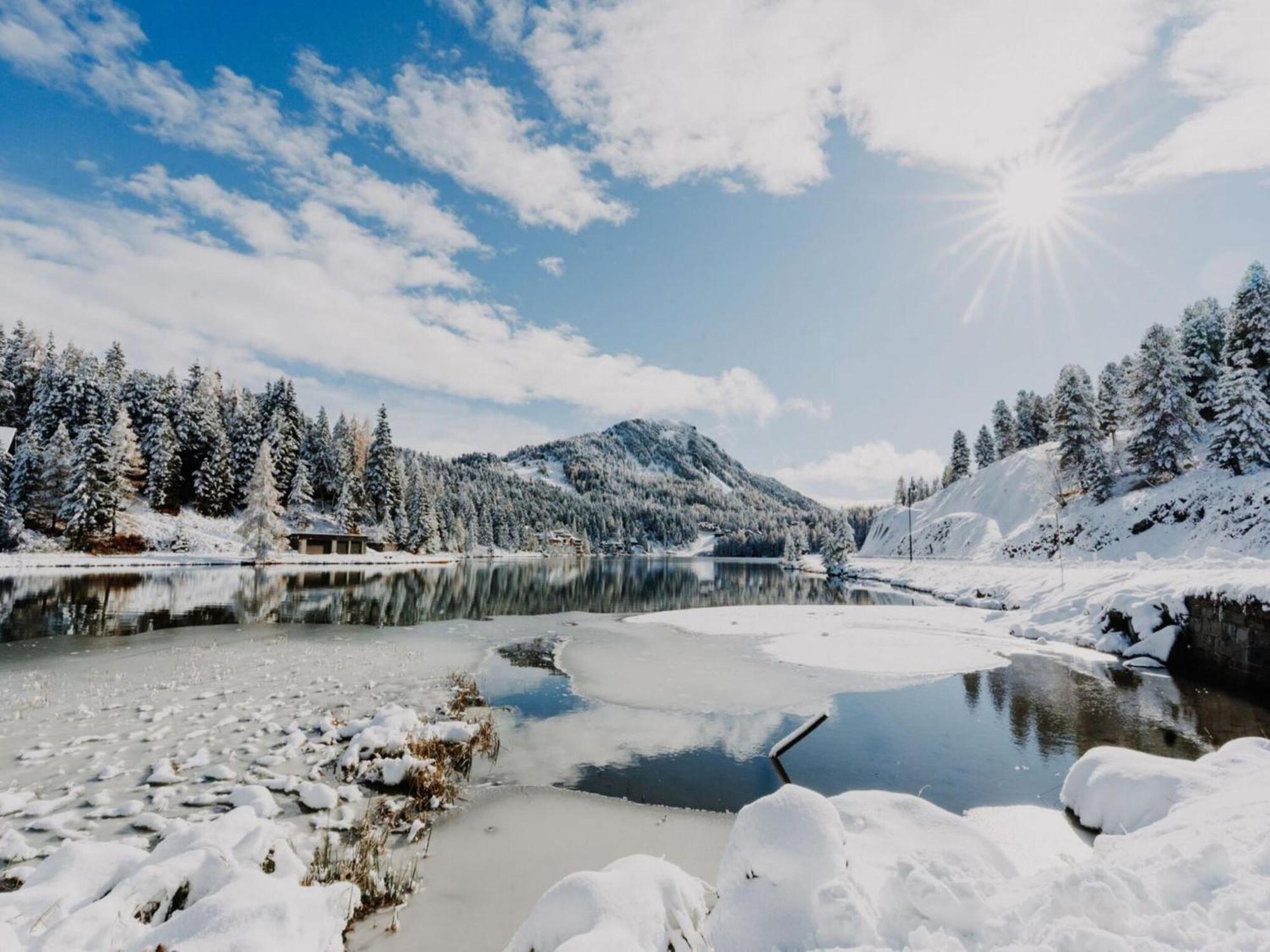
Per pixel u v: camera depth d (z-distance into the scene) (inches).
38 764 330.3
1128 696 547.2
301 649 678.5
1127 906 124.5
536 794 327.3
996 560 2020.2
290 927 155.3
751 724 460.1
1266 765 262.4
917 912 138.2
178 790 300.7
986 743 422.6
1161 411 1667.1
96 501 1768.0
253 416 2551.7
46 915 156.9
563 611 1178.6
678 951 154.5
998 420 3152.1
